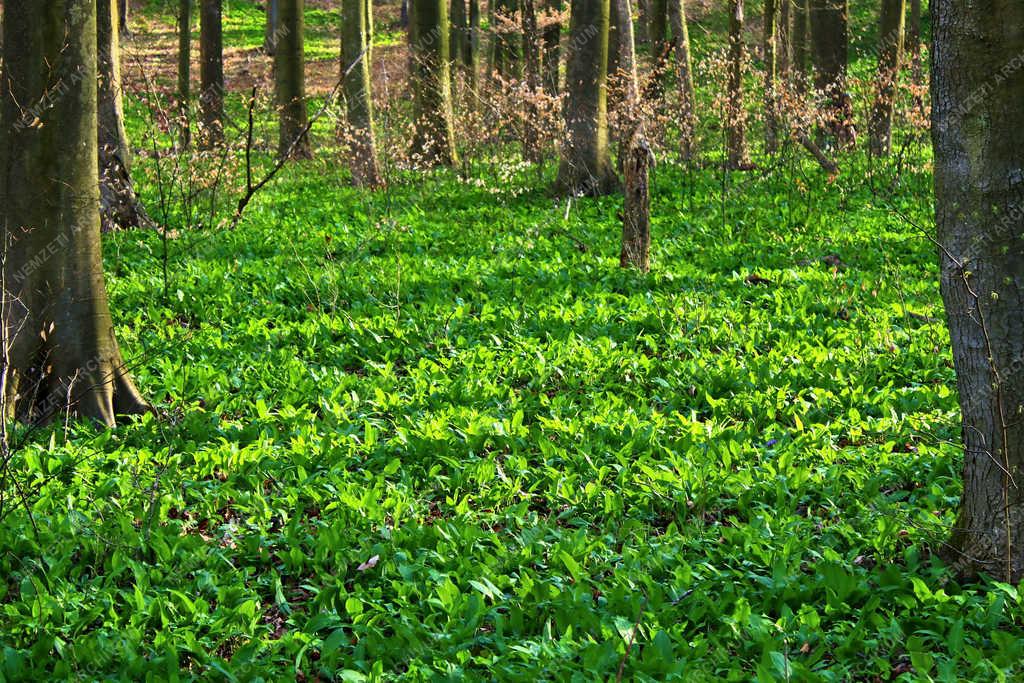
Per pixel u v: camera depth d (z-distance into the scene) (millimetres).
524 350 9195
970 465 4887
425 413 7527
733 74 18172
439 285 11648
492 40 30578
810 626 4555
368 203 17312
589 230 15195
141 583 5008
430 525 5816
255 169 22531
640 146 12305
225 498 6102
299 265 12547
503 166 18000
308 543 5516
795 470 6336
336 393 7922
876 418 7641
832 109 18844
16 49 6984
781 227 15289
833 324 10211
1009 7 4305
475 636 4637
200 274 12125
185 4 25906
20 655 4359
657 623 4559
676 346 9336
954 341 4785
